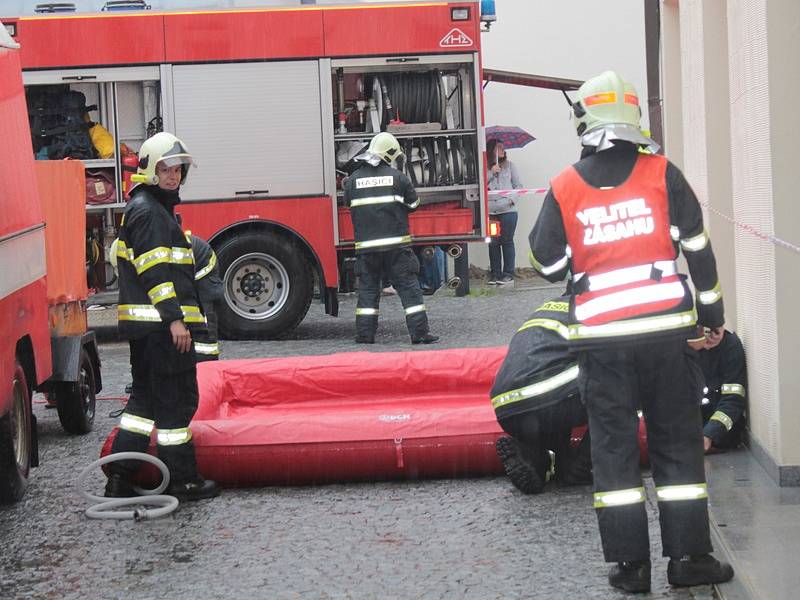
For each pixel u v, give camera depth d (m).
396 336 16.12
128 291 8.02
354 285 16.75
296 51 16.30
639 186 6.01
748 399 8.55
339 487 8.39
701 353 8.60
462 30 16.34
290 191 16.38
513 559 6.61
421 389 10.41
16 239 8.27
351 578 6.41
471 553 6.75
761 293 8.01
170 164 7.96
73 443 10.38
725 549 6.41
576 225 6.02
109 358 15.22
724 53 9.95
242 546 7.09
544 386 7.68
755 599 5.67
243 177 16.34
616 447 5.96
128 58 16.20
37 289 8.94
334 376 10.36
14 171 8.37
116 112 16.44
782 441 7.60
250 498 8.19
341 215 16.42
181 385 8.10
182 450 8.12
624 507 5.91
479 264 24.67
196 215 16.30
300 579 6.42
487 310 18.48
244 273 16.27
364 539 7.12
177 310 7.89
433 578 6.34
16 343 8.28
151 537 7.35
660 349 5.93
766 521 6.88
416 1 16.36
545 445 8.03
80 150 16.30
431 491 8.16
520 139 22.98
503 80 20.86
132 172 16.38
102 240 16.47
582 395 6.07
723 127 9.98
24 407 8.65
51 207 10.55
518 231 25.28
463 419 8.39
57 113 16.30
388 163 15.20
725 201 10.02
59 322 10.52
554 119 25.30
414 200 15.23
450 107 16.70
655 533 6.99
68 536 7.44
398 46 16.33
